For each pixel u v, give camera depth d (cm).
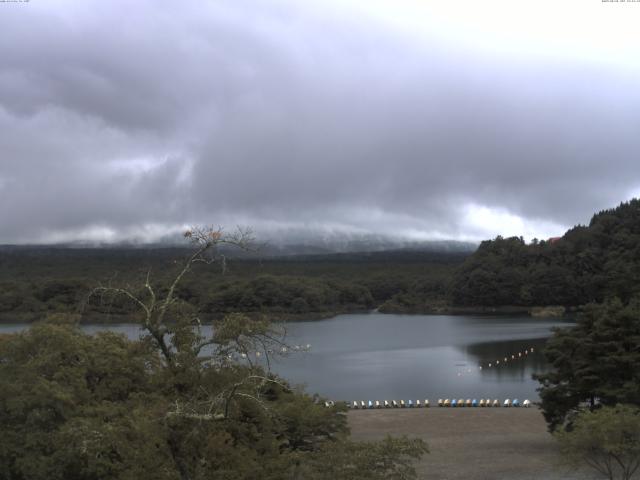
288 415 4434
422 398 11069
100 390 4569
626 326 5838
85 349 4806
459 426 7675
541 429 7369
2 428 3925
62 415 3912
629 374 5741
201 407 2770
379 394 11488
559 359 5981
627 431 3912
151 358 3588
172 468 2703
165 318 3012
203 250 3055
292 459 3144
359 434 7256
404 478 2905
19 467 3728
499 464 5516
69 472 3734
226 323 2931
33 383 4050
